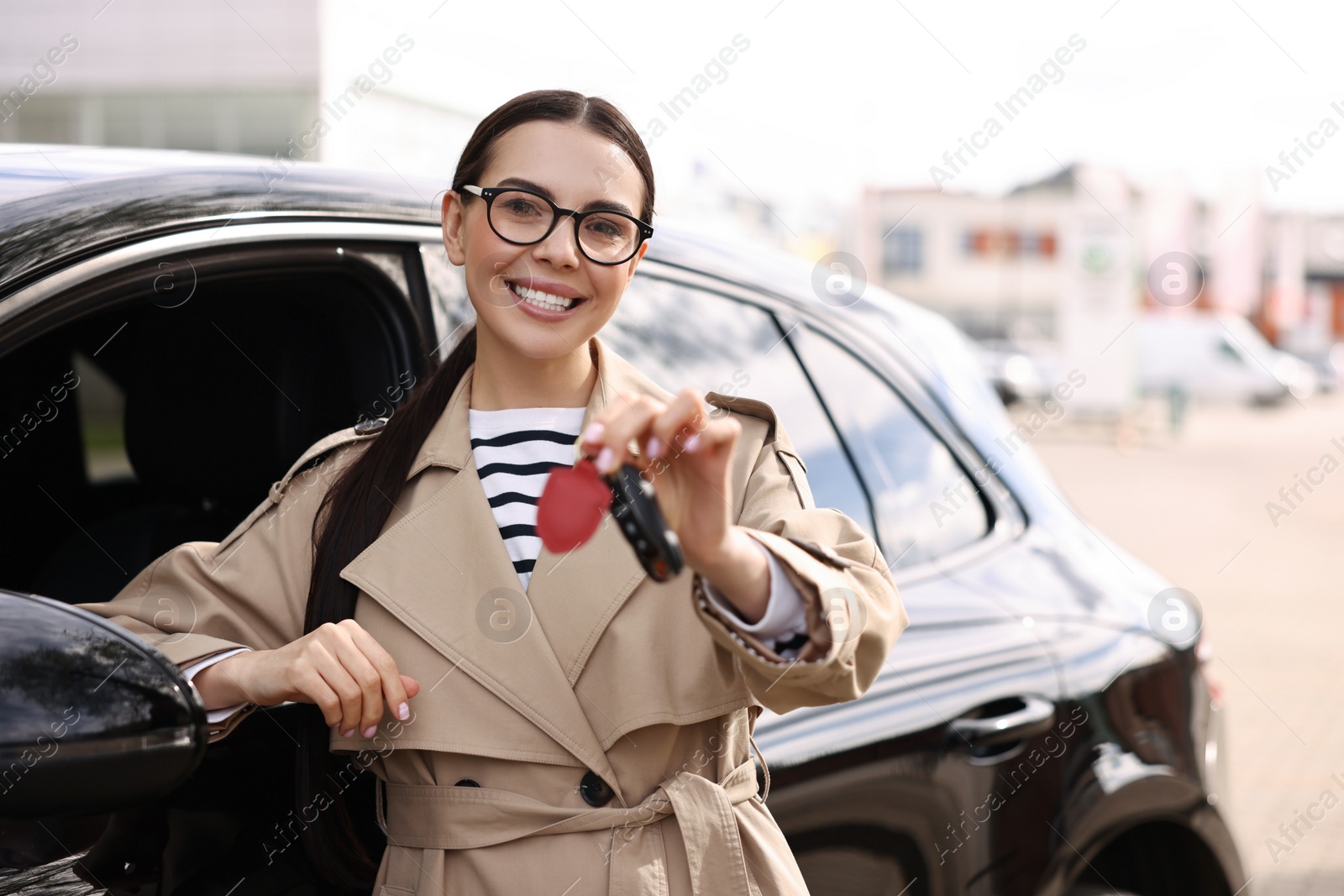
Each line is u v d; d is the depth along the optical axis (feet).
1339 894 12.41
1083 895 7.02
